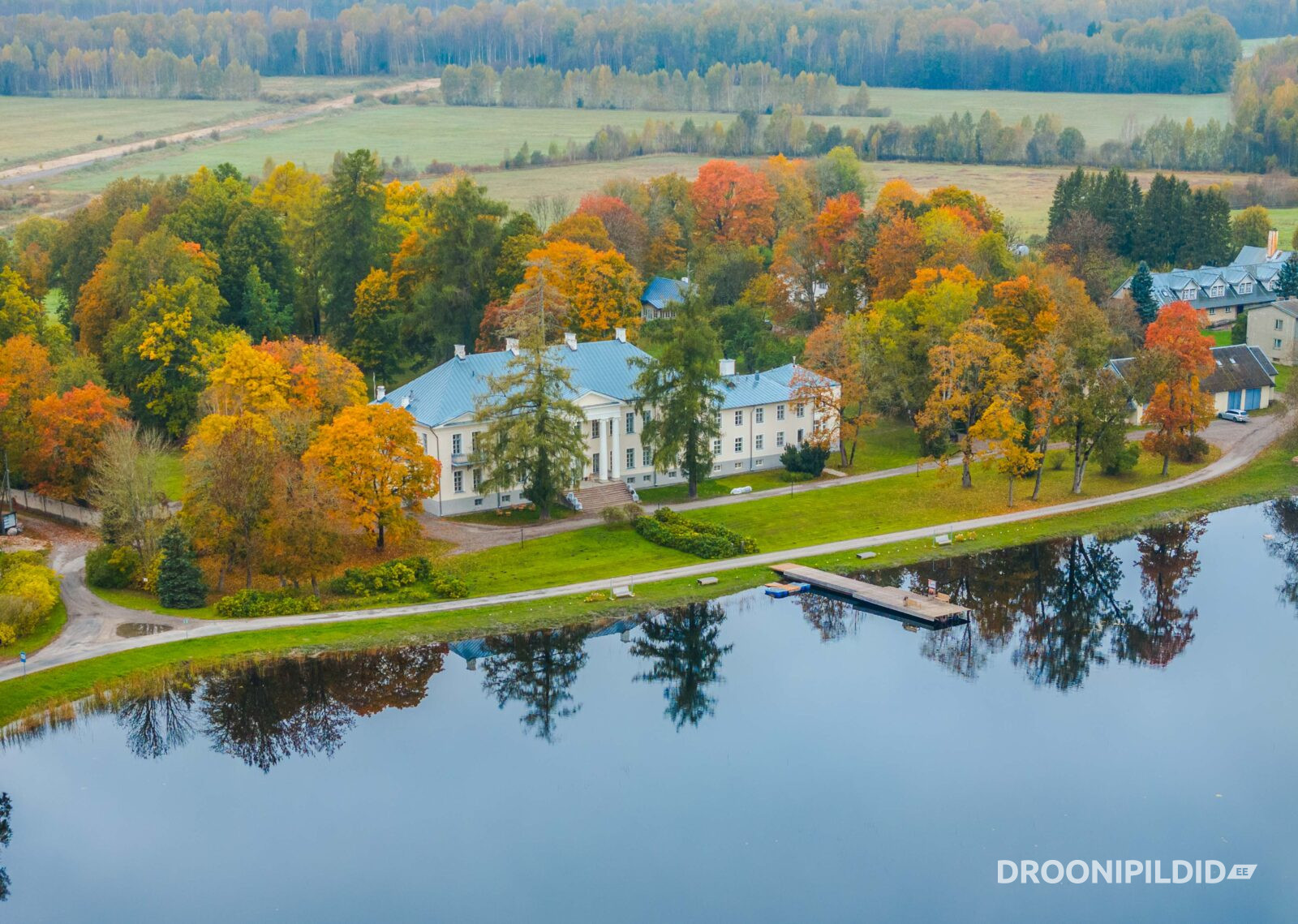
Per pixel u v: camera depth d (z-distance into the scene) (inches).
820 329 6446.9
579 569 5039.4
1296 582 5147.6
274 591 4714.6
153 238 7003.0
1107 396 5925.2
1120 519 5723.4
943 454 6107.3
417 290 7086.6
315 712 4119.1
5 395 5492.1
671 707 4173.2
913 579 5118.1
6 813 3592.5
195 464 4864.7
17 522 5383.9
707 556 5177.2
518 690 4271.7
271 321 7278.5
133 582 4825.3
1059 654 4525.1
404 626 4562.0
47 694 4074.8
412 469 5034.5
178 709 4099.4
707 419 5738.2
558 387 5433.1
